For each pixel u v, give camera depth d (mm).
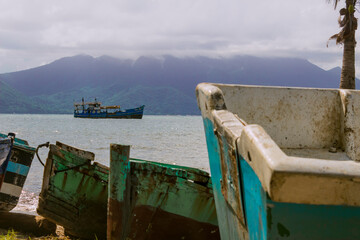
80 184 6348
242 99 3998
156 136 44750
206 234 5426
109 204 5184
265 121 4043
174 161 21281
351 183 1767
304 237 1965
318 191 1796
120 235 5141
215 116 3025
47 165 6539
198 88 3641
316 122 4160
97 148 28969
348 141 4012
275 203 1947
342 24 13609
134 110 112688
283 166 1763
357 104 4062
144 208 5258
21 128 61000
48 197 6539
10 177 7148
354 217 1904
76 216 6418
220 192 3289
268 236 1999
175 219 5336
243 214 2576
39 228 7184
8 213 8125
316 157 3873
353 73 13656
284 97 4109
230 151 2676
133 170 5262
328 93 4203
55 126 71188
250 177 2268
